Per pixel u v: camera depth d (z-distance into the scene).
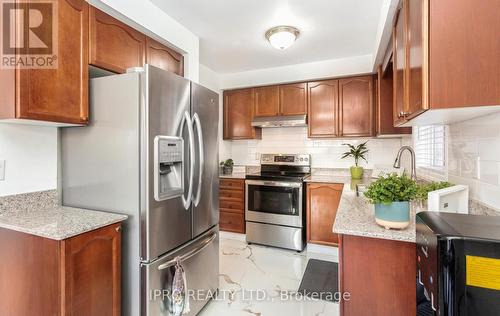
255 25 2.37
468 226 0.64
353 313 1.30
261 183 3.29
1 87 1.27
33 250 1.24
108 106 1.52
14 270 1.30
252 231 3.36
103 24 1.67
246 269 2.66
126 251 1.49
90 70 1.71
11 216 1.43
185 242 1.77
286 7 2.07
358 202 1.82
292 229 3.14
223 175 3.67
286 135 3.86
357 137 3.24
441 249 0.57
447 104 0.95
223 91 3.94
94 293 1.29
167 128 1.58
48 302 1.20
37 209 1.59
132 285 1.48
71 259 1.19
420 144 2.48
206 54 3.10
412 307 1.20
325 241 3.06
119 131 1.49
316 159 3.70
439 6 0.95
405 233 1.20
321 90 3.37
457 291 0.56
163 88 1.55
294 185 3.11
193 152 1.79
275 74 3.58
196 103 1.88
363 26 2.39
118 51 1.77
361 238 1.29
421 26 1.00
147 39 2.02
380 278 1.25
